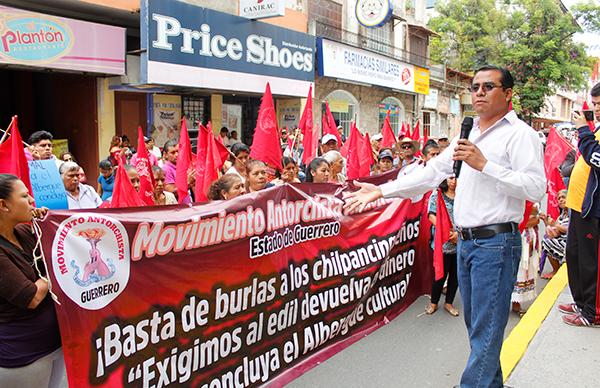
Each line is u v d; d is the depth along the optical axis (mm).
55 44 9211
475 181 2695
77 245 2465
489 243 2656
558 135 5926
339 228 4090
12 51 8594
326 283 3990
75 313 2449
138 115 12523
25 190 2385
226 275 3160
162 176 5379
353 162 6547
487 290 2672
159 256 2803
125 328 2660
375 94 20781
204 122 14305
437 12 30391
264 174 4488
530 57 26453
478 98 2619
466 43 27031
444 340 4422
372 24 18516
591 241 4090
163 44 10547
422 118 25172
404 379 3676
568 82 27547
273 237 3488
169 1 10555
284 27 13992
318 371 3785
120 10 10695
